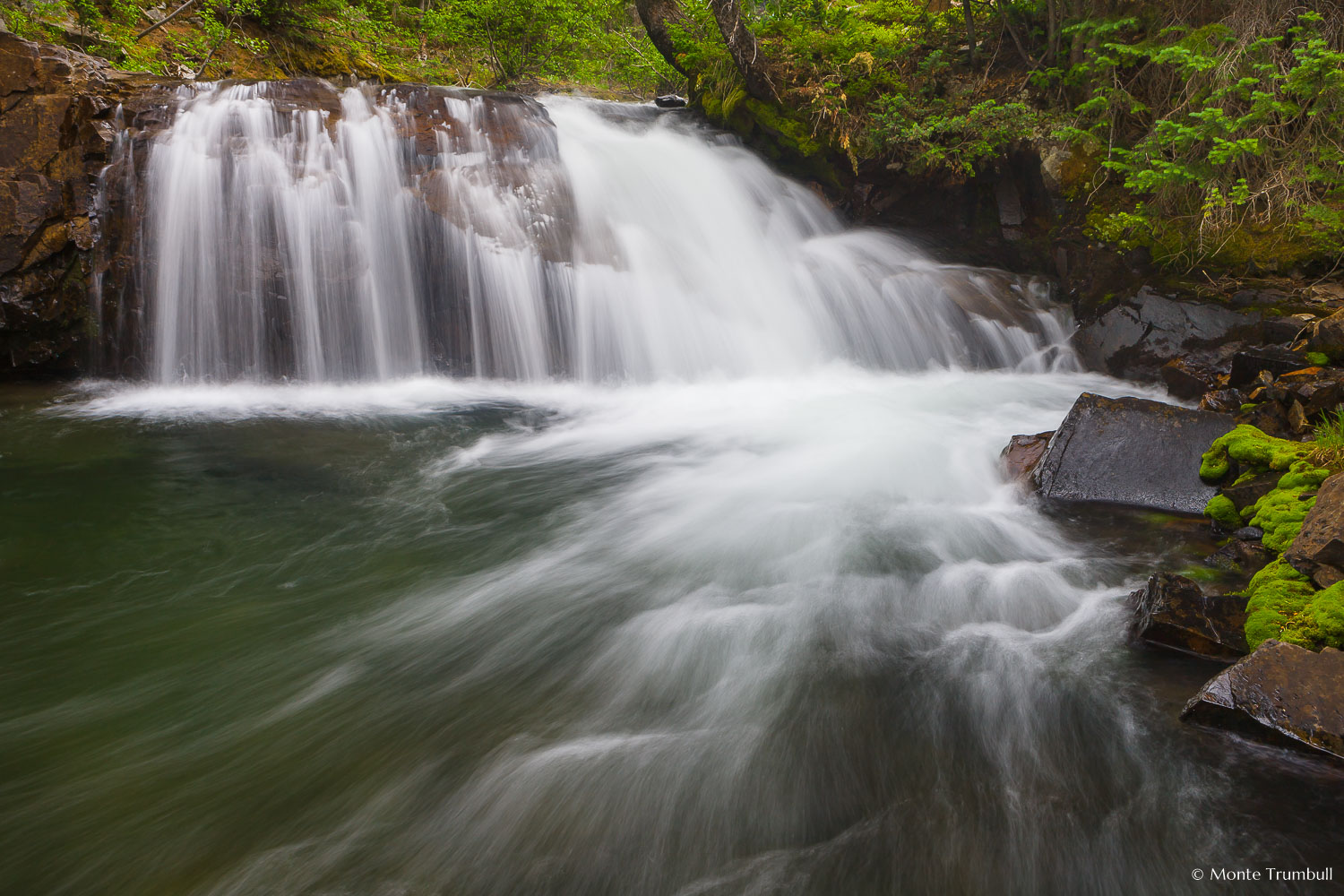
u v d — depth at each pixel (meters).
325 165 9.03
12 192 8.02
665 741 3.37
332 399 8.59
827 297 10.41
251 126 9.01
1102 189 10.05
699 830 2.90
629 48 19.33
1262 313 7.98
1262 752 3.09
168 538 5.15
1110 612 4.16
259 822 2.91
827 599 4.50
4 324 8.06
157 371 8.76
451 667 3.88
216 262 8.71
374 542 5.20
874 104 11.38
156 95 9.22
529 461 6.83
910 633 4.14
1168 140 8.74
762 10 13.27
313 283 8.89
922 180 11.46
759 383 9.53
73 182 8.44
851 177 11.92
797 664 3.89
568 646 4.08
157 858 2.74
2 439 6.83
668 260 10.15
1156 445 5.52
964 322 10.04
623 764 3.22
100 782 3.06
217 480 6.11
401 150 9.37
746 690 3.71
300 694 3.63
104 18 12.47
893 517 5.55
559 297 9.38
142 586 4.55
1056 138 10.07
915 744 3.30
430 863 2.76
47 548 4.95
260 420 7.66
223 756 3.23
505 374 9.38
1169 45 9.73
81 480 6.01
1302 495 4.43
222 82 9.49
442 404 8.52
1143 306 8.98
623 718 3.53
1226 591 4.16
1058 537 5.07
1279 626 3.50
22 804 2.94
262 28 14.64
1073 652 3.86
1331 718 3.01
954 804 2.97
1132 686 3.55
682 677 3.82
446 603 4.47
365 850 2.80
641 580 4.77
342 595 4.52
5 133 8.12
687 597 4.56
